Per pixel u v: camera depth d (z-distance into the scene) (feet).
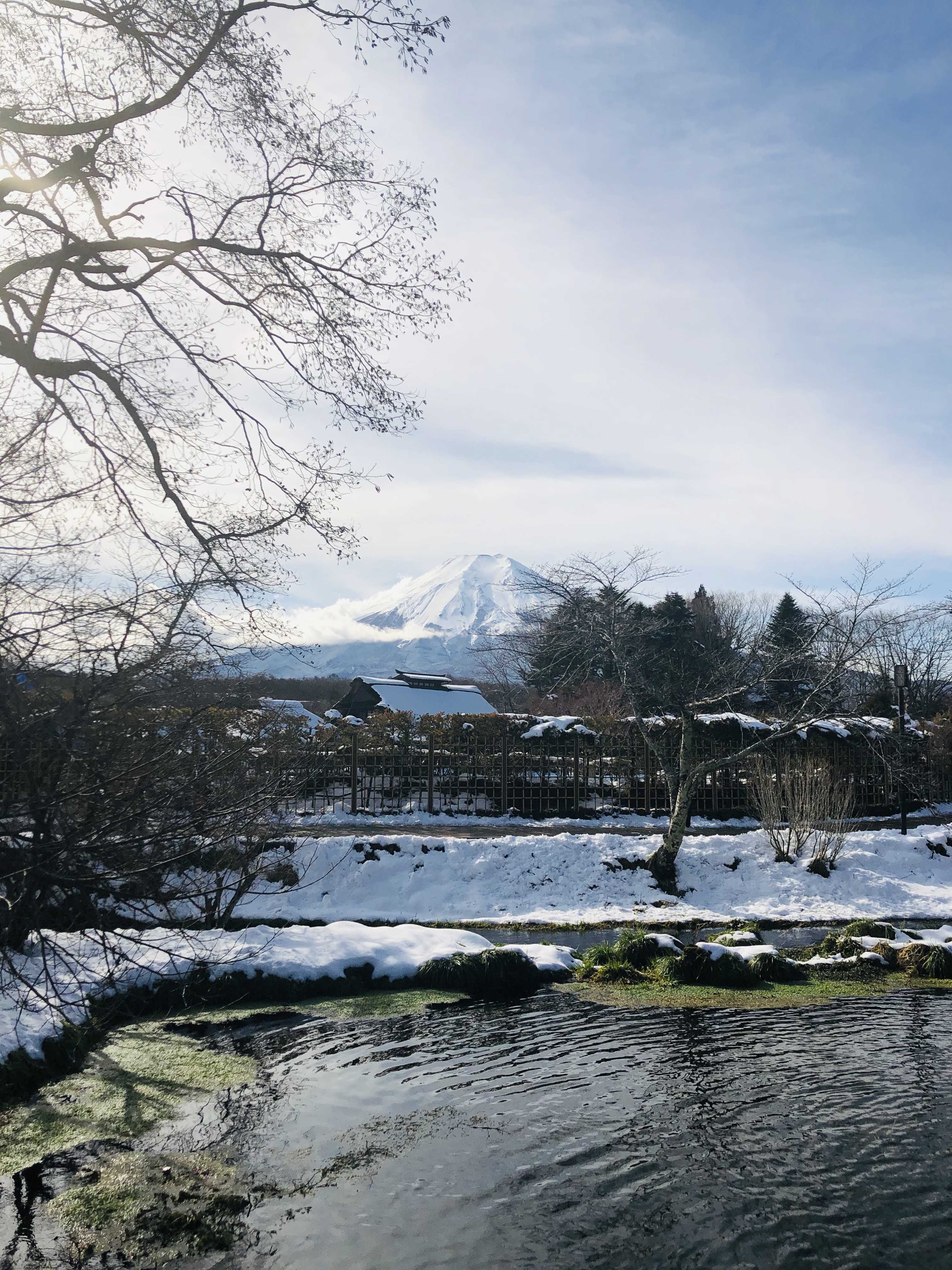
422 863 53.26
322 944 35.32
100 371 34.63
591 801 73.00
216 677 21.66
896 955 38.58
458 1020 30.22
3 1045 23.36
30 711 17.81
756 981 35.83
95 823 18.54
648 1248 16.39
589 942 44.50
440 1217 17.35
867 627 65.36
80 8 31.68
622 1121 21.74
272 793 22.76
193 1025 28.99
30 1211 17.51
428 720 71.26
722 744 72.54
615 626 59.16
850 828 69.21
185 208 38.09
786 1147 20.36
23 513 19.34
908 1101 22.93
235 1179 18.79
